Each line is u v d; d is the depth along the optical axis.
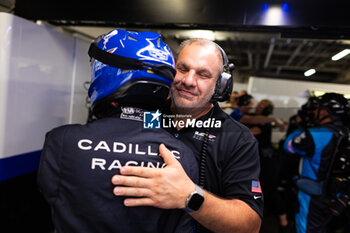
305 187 1.31
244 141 0.64
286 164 1.55
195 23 1.26
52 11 1.48
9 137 1.44
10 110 1.42
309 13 1.07
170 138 0.46
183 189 0.41
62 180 0.40
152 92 0.43
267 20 1.15
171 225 0.45
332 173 1.24
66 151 0.40
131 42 0.43
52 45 1.64
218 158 0.63
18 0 1.49
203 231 0.59
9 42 1.37
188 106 0.61
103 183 0.39
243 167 0.62
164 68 0.43
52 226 1.85
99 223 0.39
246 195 0.58
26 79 1.50
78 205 0.39
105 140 0.40
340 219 1.56
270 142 1.06
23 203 1.63
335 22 1.04
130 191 0.38
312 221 1.28
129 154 0.40
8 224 1.55
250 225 0.53
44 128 1.67
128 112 0.44
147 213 0.41
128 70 0.41
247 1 1.18
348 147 1.20
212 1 1.23
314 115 1.27
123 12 1.40
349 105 1.16
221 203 0.50
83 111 1.91
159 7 1.31
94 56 0.45
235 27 1.20
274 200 1.54
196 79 0.59
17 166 1.51
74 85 1.85
